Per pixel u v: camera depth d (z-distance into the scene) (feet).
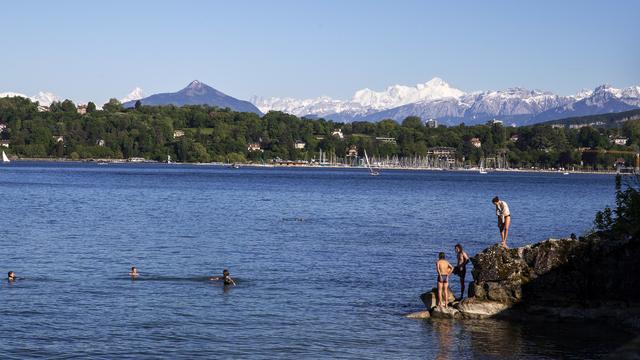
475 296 131.44
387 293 148.46
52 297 138.92
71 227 260.01
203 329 119.14
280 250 207.92
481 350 110.73
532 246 132.16
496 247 133.08
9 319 122.42
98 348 108.27
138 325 120.57
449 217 336.70
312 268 176.76
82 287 148.66
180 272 167.94
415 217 335.06
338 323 124.47
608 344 113.60
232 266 177.68
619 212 137.80
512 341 115.03
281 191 558.15
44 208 345.92
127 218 301.84
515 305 129.49
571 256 129.39
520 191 627.46
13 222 274.77
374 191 582.35
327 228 275.59
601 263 128.06
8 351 105.91
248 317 127.13
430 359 106.42
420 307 136.46
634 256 126.82
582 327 122.93
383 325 123.54
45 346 108.58
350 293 147.74
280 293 146.51
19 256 187.93
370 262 187.52
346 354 107.96
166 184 637.30
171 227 267.59
